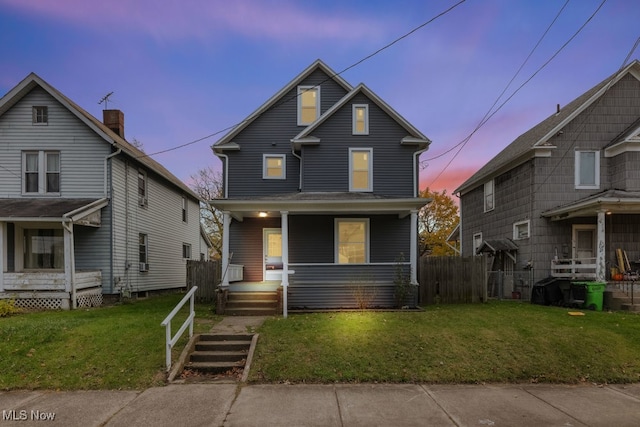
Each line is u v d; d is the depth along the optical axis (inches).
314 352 253.9
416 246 421.4
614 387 218.4
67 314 385.1
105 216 515.5
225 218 420.5
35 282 436.1
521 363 243.4
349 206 415.5
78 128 519.5
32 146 514.9
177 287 784.9
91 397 199.5
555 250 522.6
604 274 435.5
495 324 315.3
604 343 269.7
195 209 911.0
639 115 524.4
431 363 242.2
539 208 525.0
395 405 189.6
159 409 183.8
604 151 523.5
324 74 557.3
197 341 277.1
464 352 256.5
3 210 458.6
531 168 535.8
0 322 327.0
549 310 398.0
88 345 262.1
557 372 234.1
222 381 223.9
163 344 265.7
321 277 418.6
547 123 628.1
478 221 730.8
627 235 511.2
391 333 288.0
